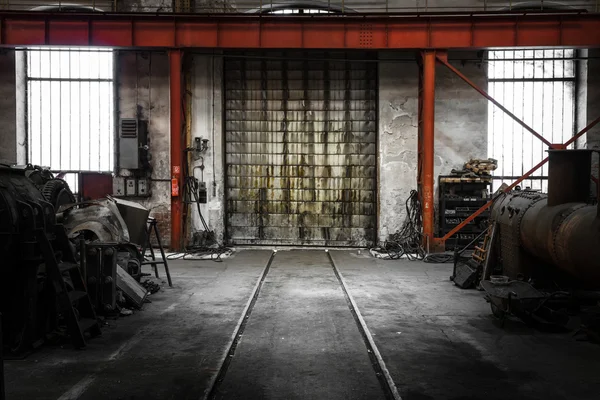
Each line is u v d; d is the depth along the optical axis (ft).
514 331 21.04
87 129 47.37
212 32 40.93
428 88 40.60
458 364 17.11
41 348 18.70
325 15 40.22
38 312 18.94
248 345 19.11
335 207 48.24
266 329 21.21
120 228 26.45
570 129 46.83
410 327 21.48
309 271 35.35
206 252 43.29
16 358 17.46
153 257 32.07
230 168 48.49
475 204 43.42
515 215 25.86
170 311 24.13
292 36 40.65
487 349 18.69
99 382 15.46
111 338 19.89
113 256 22.66
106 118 47.34
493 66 46.78
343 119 47.88
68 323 18.48
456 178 43.70
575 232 19.25
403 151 46.26
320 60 46.42
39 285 19.10
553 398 14.38
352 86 47.75
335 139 48.06
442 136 46.16
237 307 24.86
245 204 48.62
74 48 42.32
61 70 47.21
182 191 43.60
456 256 31.48
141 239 29.66
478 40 39.65
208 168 46.96
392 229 46.55
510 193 29.09
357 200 48.06
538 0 45.32
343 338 19.98
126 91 46.34
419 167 44.98
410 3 45.80
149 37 40.96
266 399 14.33
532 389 15.02
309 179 48.29
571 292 23.72
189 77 46.26
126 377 15.85
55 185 26.45
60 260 20.18
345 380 15.70
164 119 46.37
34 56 47.06
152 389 14.90
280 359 17.58
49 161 47.50
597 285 19.26
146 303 25.70
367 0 46.03
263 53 47.65
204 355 17.88
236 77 47.98
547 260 22.61
